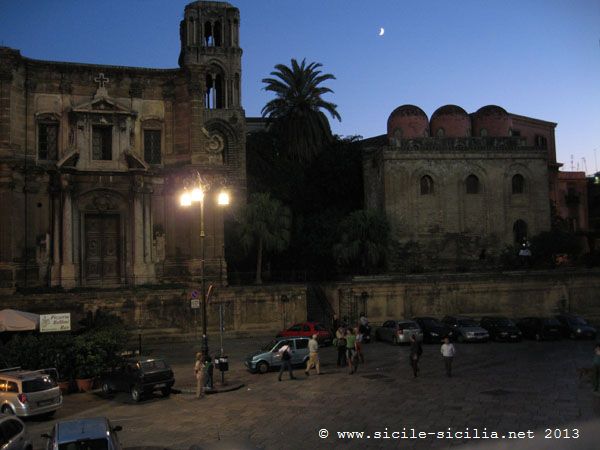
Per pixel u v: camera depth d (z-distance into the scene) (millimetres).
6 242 42500
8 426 15969
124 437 19906
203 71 48469
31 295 40812
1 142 43125
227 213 56812
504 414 20312
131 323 42688
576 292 50500
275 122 68312
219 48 68250
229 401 24891
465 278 48875
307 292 51719
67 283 44188
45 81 45906
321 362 34000
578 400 22188
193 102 48031
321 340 40344
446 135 63250
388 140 63938
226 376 30766
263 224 50812
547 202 59969
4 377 22641
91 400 26844
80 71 46906
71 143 46062
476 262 58312
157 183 48062
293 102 67375
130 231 46656
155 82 48781
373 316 47281
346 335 32250
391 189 57594
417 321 42969
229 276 52875
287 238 52188
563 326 42781
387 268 55312
